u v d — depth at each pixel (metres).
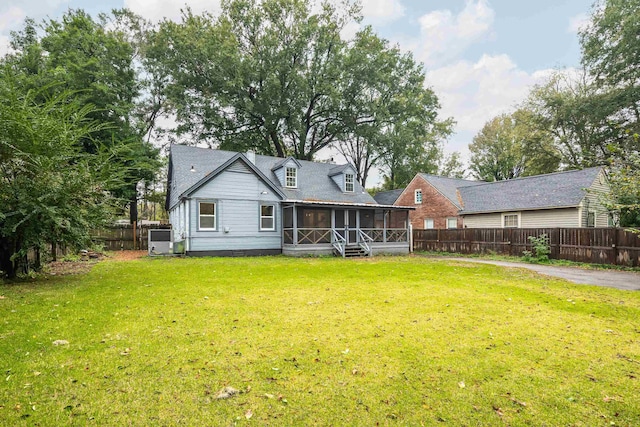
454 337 4.43
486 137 45.53
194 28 26.83
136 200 24.84
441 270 11.23
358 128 30.16
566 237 14.54
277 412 2.68
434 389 3.07
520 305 6.22
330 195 20.58
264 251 17.27
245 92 27.84
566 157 28.98
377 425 2.52
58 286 7.59
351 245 17.67
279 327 4.76
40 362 3.46
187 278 8.86
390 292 7.31
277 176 19.83
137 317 5.12
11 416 2.52
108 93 20.23
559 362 3.68
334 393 2.98
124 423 2.49
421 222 26.56
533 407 2.80
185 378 3.19
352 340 4.27
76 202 8.30
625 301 6.65
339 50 28.44
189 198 15.34
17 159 7.38
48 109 8.18
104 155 8.91
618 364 3.64
